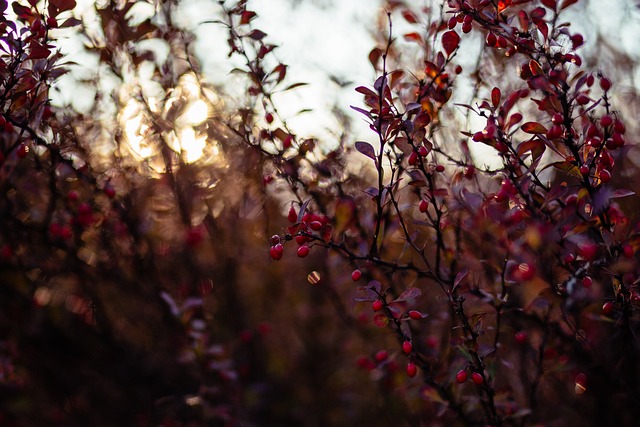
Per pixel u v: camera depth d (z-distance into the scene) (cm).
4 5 235
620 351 267
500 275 237
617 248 203
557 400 341
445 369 263
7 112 233
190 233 369
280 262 463
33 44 225
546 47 212
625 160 336
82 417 420
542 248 204
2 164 251
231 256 428
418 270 237
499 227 223
